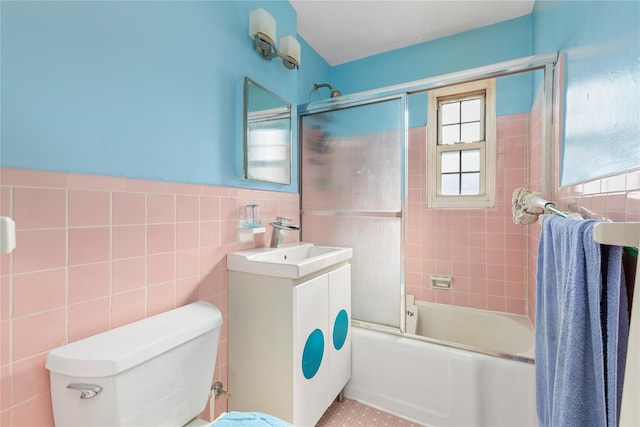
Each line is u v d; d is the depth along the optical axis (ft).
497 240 7.09
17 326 2.37
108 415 2.39
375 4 6.17
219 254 4.34
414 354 5.01
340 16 6.55
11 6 2.36
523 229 6.81
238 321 4.36
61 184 2.64
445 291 7.66
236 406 4.37
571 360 1.80
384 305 5.80
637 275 1.42
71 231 2.70
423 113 7.78
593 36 3.02
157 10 3.49
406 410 5.01
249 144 4.81
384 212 5.77
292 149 6.15
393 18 6.64
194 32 3.97
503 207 7.00
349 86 8.53
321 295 4.51
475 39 7.05
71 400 2.44
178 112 3.75
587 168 3.14
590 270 1.75
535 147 6.06
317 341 4.40
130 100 3.20
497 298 7.10
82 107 2.80
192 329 3.12
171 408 2.92
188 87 3.89
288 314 3.95
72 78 2.72
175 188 3.70
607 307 1.65
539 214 3.86
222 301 4.37
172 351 2.92
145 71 3.35
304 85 7.43
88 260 2.83
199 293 4.00
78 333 2.74
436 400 4.81
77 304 2.74
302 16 6.54
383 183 5.82
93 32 2.88
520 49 6.59
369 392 5.35
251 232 4.78
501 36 6.77
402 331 5.53
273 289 4.07
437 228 7.74
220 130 4.40
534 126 6.16
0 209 2.28
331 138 6.34
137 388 2.57
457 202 7.54
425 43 7.59
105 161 2.98
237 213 4.70
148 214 3.38
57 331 2.60
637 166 2.09
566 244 2.15
